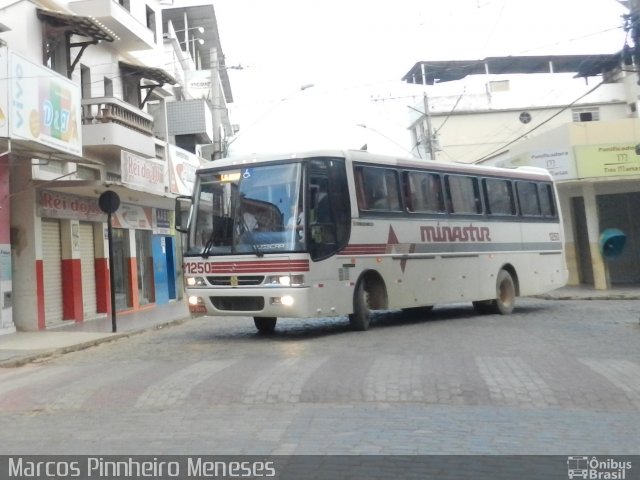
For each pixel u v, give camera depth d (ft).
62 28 57.93
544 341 37.01
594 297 69.92
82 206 62.08
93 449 19.33
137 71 73.56
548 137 80.74
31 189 54.34
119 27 66.18
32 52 54.90
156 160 73.67
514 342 36.65
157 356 36.81
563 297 70.95
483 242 52.90
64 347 43.21
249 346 38.37
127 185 59.62
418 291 46.37
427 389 24.82
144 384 27.78
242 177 40.91
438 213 48.98
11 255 54.44
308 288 38.55
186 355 36.19
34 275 54.34
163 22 117.39
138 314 67.21
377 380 26.23
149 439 20.12
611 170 73.15
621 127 75.82
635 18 44.96
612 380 25.72
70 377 31.14
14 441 20.58
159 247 82.17
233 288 39.81
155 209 80.69
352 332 42.70
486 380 25.88
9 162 52.11
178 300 87.92
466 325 46.44
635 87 142.10
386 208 44.60
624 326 44.39
